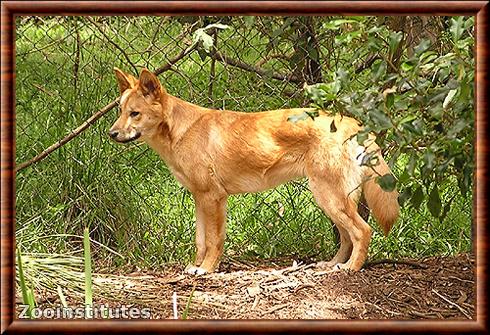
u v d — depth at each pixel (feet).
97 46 29.86
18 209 26.94
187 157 24.57
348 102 18.11
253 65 27.96
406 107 17.71
